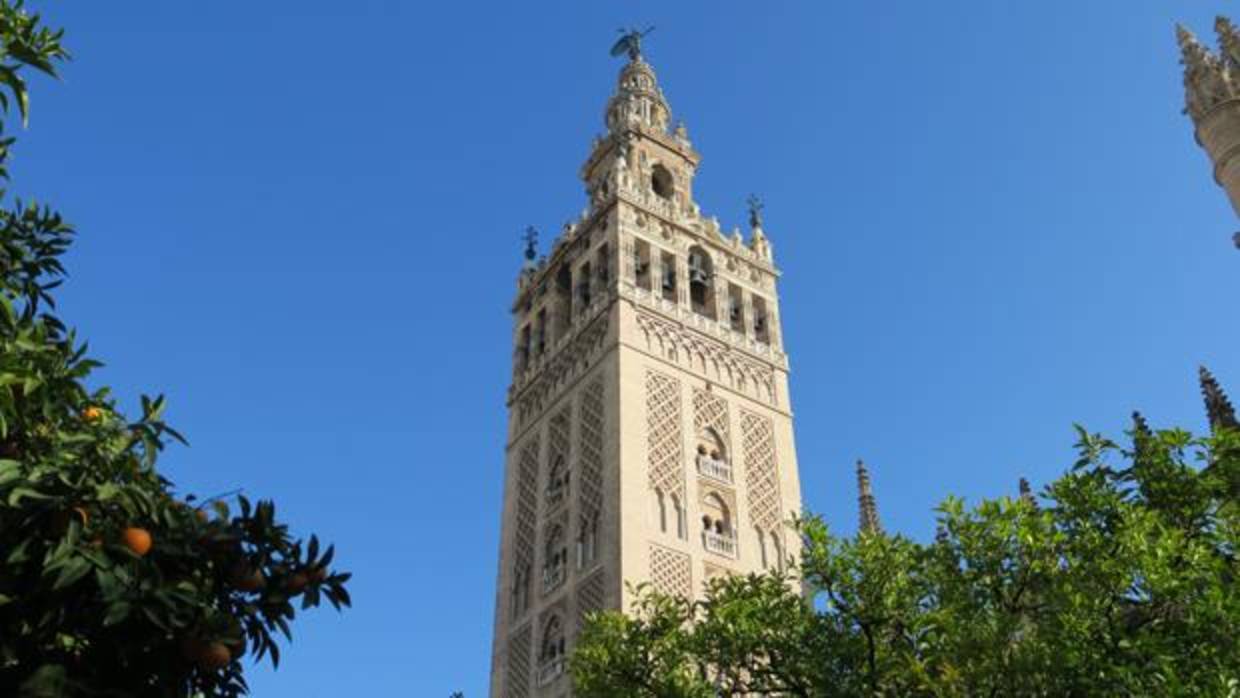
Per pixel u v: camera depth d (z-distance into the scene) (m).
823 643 22.36
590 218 61.66
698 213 63.16
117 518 11.64
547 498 54.06
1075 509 21.73
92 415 12.76
